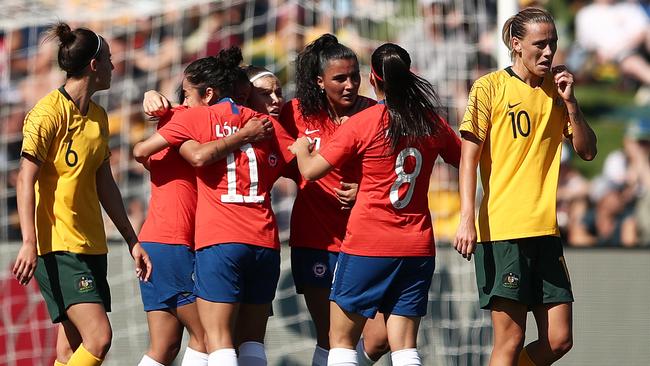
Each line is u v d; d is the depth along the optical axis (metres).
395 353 16.52
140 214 29.30
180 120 16.77
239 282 16.55
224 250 16.38
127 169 29.94
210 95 17.58
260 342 17.56
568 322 16.66
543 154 16.59
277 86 18.47
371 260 16.23
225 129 16.78
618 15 38.59
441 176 26.72
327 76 17.23
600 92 38.38
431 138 16.50
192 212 17.59
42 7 29.33
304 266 18.34
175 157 17.62
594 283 23.92
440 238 26.08
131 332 23.48
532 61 16.30
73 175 16.89
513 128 16.52
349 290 16.41
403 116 16.09
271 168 17.16
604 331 23.81
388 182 16.27
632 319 23.80
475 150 16.42
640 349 23.72
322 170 16.19
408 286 16.53
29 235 16.03
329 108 17.98
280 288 23.69
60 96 16.91
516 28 16.47
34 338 23.69
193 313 17.41
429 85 16.58
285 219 28.52
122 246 23.78
